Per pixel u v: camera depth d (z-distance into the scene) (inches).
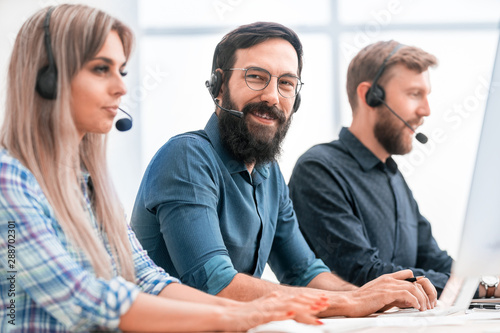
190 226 61.2
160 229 64.0
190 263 59.9
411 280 59.6
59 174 44.9
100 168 50.9
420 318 47.6
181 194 62.4
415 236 96.1
